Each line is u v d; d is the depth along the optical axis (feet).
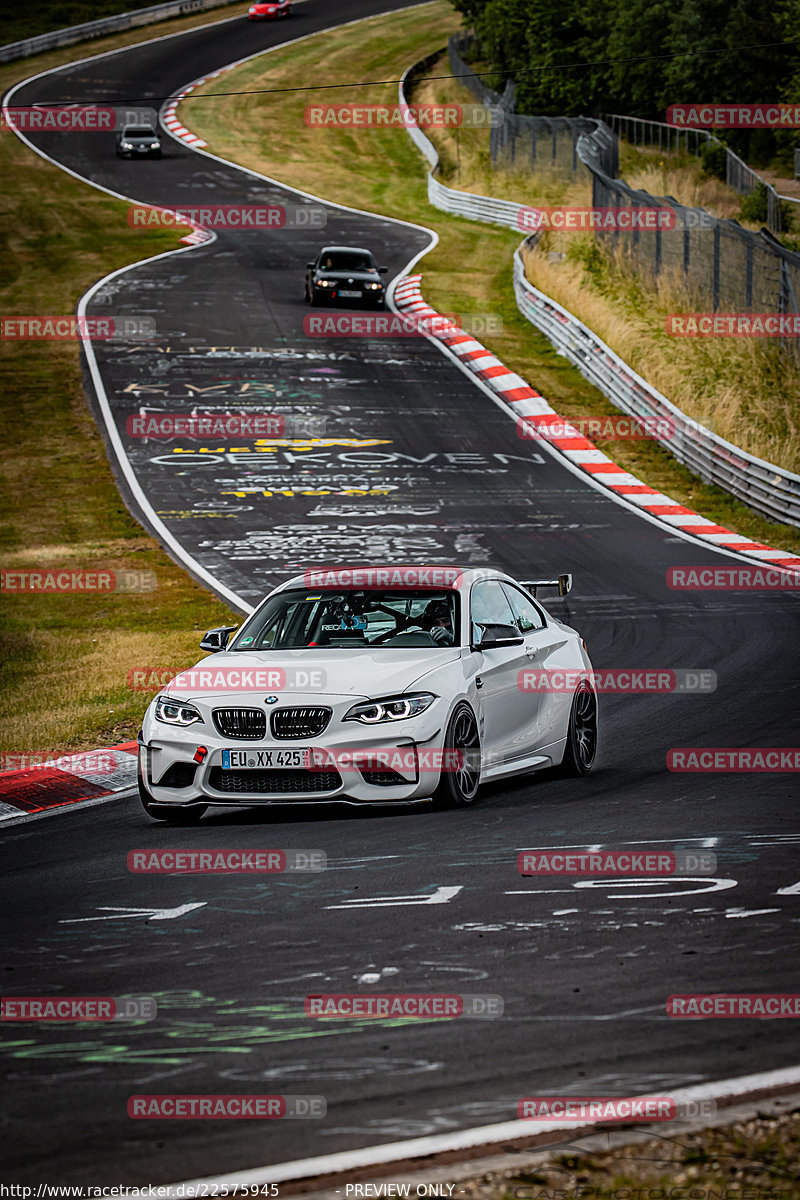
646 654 171.12
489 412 351.67
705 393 336.29
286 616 109.40
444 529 259.19
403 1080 48.49
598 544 248.52
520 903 71.97
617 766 116.16
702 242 394.73
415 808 99.25
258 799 94.79
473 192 642.22
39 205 625.82
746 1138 42.52
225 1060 50.96
